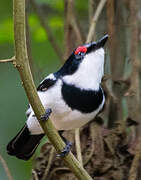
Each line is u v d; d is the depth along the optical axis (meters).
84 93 9.38
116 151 10.63
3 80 14.77
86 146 10.77
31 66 11.38
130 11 11.62
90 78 9.46
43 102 9.40
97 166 10.48
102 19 12.02
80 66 9.46
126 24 11.60
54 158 10.63
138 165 10.46
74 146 10.89
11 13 14.16
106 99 11.37
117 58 11.55
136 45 11.49
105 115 11.50
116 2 11.55
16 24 8.15
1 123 14.51
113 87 11.54
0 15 14.15
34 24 13.84
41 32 13.77
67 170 10.48
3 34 13.64
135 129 11.05
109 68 11.90
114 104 11.38
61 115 9.54
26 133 10.20
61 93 9.34
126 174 10.48
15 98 14.62
